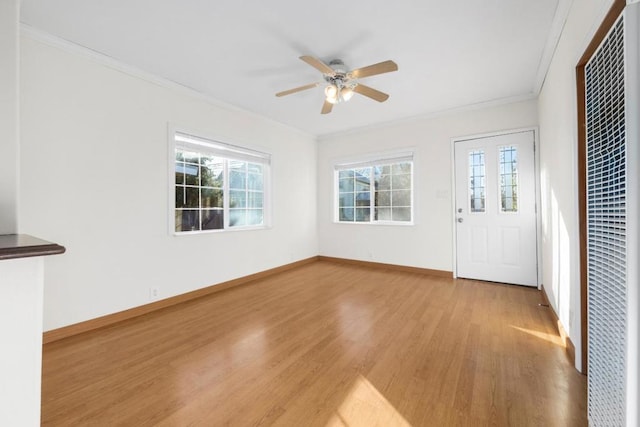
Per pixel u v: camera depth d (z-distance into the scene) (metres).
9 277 0.78
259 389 1.63
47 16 2.01
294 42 2.35
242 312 2.81
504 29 2.19
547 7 1.95
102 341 2.22
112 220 2.60
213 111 3.51
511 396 1.55
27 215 2.14
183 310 2.89
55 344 2.18
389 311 2.79
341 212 5.21
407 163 4.45
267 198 4.37
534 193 3.43
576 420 1.38
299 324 2.51
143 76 2.81
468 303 2.99
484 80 3.04
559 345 2.10
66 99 2.33
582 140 1.77
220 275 3.58
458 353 2.00
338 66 2.56
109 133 2.59
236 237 3.80
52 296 2.26
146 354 2.02
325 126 4.70
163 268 2.99
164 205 3.01
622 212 0.99
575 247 1.81
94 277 2.48
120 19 2.06
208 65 2.72
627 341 0.88
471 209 3.85
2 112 1.28
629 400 0.87
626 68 0.88
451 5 1.93
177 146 3.17
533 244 3.45
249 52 2.50
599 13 1.33
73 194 2.37
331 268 4.69
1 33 1.30
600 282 1.16
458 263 3.96
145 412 1.45
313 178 5.26
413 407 1.48
